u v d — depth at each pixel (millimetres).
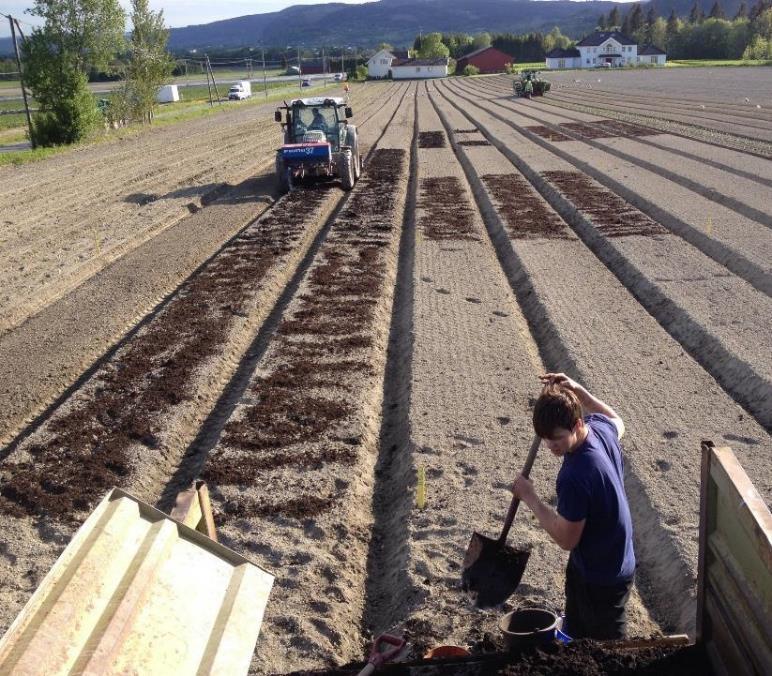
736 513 3152
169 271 13094
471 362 8781
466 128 34188
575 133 29719
